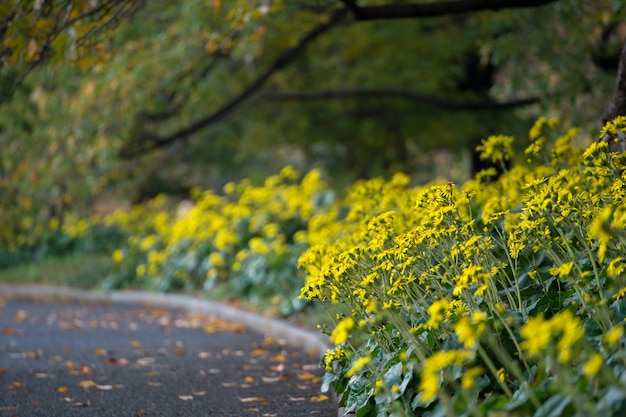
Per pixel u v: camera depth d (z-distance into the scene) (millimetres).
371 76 22609
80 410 8211
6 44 9375
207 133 29359
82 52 10320
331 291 7125
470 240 6258
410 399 5934
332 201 17656
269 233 15828
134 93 17125
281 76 23922
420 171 28750
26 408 8305
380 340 6582
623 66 8539
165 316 16391
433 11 10703
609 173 6457
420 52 22797
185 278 18656
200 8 15859
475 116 22828
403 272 6566
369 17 10758
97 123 17109
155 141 21406
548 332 3855
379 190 10000
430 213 6719
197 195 19375
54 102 17234
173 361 11047
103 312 17422
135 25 17891
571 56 15344
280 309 13961
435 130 24250
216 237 18062
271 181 17891
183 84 18531
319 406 8047
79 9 9703
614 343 4332
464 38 21703
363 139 25484
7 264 25516
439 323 5992
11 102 17656
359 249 6852
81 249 25016
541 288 6906
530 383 5320
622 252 6020
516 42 15734
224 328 14328
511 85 16031
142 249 20469
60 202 19844
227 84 21688
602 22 14531
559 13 14914
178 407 8289
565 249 7168
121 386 9383
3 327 14867
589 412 4074
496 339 5641
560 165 8562
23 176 18469
